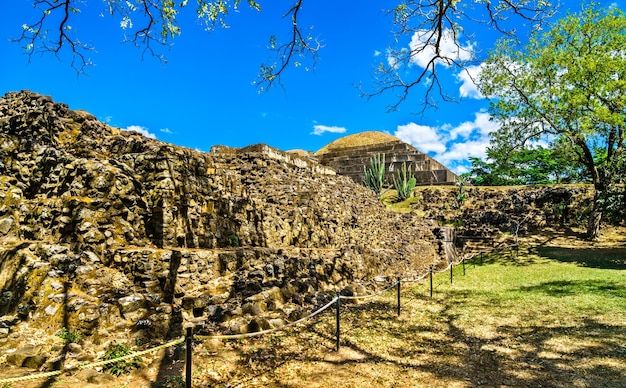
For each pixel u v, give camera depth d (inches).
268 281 348.8
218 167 426.6
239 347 245.3
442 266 757.3
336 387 199.8
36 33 269.9
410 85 364.5
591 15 744.3
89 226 277.1
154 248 300.5
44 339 213.2
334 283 441.1
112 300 241.8
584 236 912.9
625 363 233.9
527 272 626.8
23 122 348.8
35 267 242.8
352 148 1728.6
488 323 331.0
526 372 225.9
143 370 201.0
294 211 491.2
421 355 254.1
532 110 779.4
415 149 1577.3
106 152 370.6
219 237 380.2
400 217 877.2
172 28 278.2
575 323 321.4
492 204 1146.7
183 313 270.2
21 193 321.7
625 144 829.2
